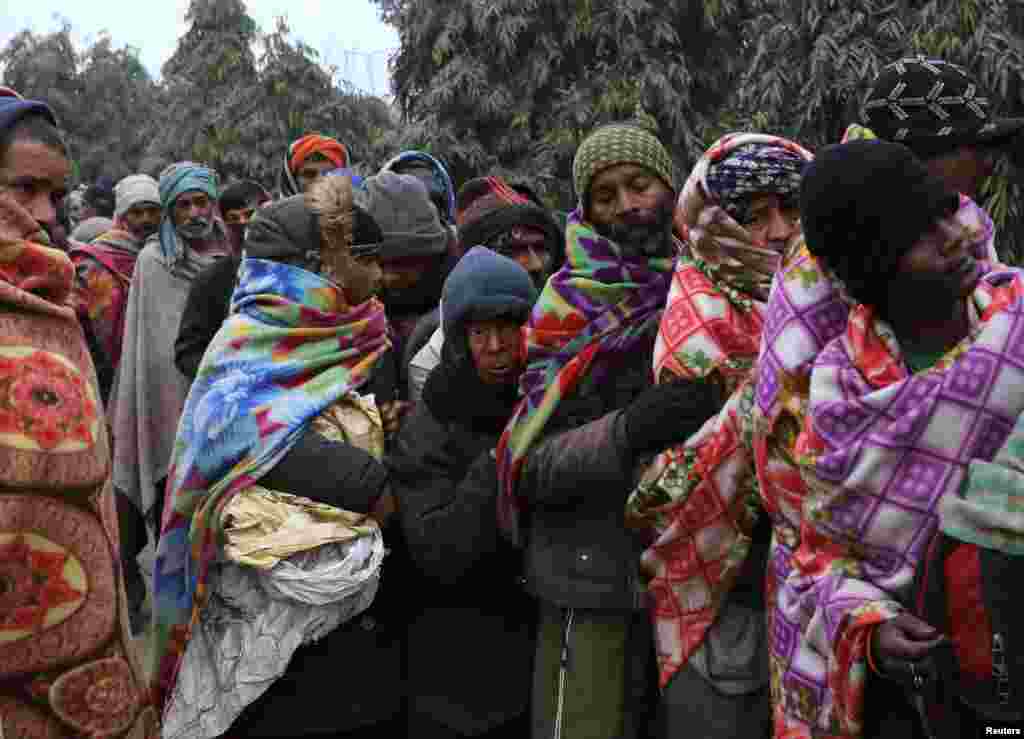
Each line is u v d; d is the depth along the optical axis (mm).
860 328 1706
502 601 2393
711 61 7859
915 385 1613
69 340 1585
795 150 2246
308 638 2287
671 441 2105
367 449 2477
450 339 2359
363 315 2592
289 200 2562
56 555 1475
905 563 1637
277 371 2418
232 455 2320
